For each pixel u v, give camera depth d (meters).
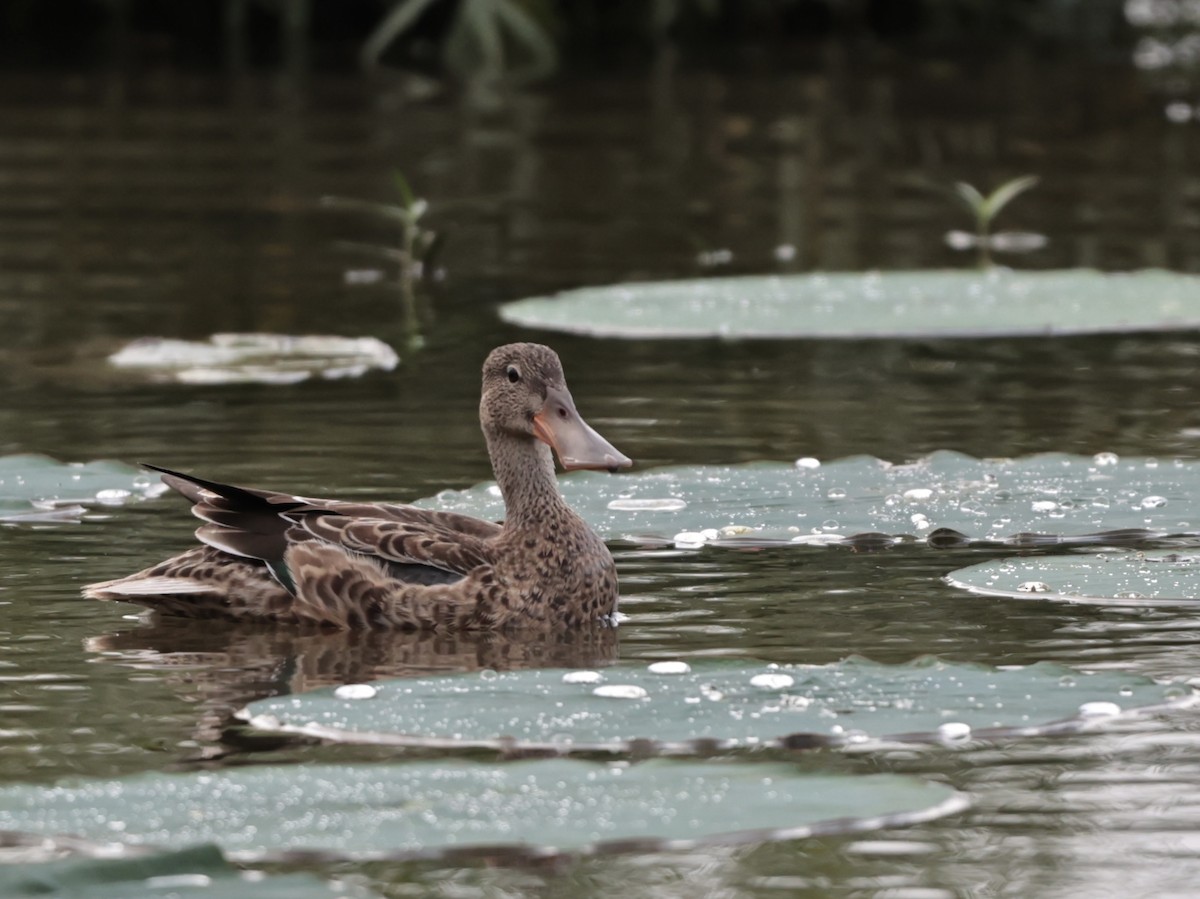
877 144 31.86
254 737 8.51
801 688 8.90
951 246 24.12
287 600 10.77
